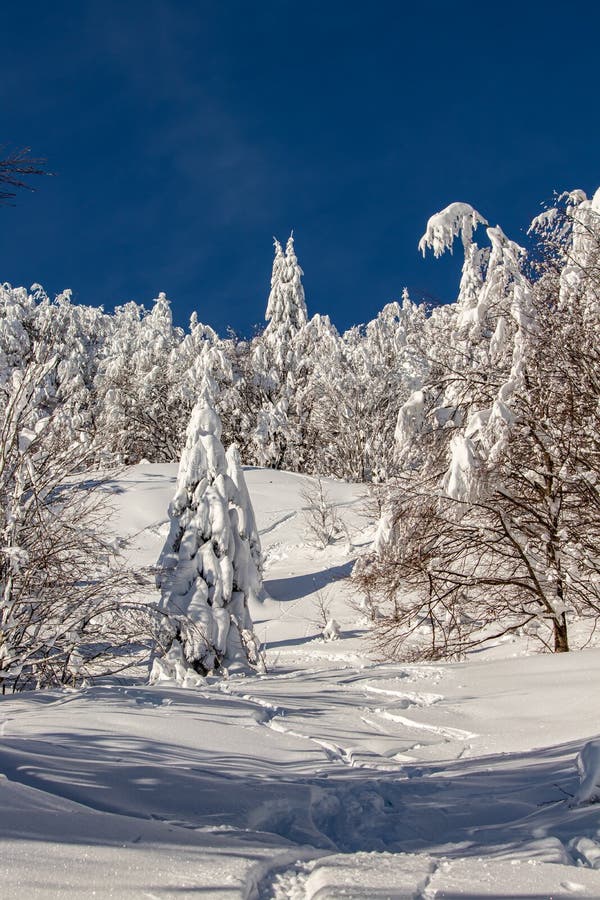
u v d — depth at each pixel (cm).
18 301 5334
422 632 1797
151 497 3341
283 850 287
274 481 3928
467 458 1162
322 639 2045
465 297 1373
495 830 353
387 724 685
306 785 444
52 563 1216
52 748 493
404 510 1402
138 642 1270
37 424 1227
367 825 372
